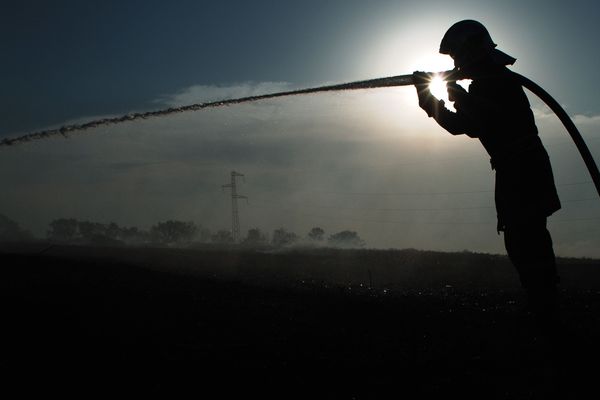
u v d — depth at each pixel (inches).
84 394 240.2
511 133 234.4
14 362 276.8
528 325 367.9
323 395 240.4
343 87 249.9
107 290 493.4
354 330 352.2
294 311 418.9
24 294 445.7
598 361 228.1
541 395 228.1
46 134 390.3
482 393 238.1
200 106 310.8
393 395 239.3
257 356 291.0
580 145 231.6
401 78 245.0
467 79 239.8
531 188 231.6
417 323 378.9
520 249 231.6
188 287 550.9
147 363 277.3
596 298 502.6
